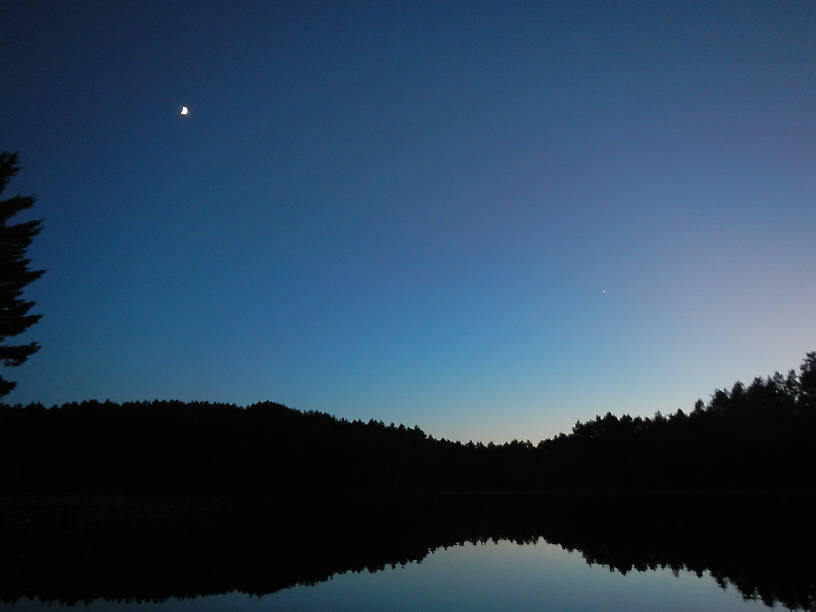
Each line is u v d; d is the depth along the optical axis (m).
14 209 31.59
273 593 18.84
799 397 87.25
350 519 50.12
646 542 32.69
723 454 85.12
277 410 105.50
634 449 101.44
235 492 78.94
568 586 20.42
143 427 80.12
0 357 30.84
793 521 41.88
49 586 19.27
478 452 125.88
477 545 32.47
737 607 16.95
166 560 25.09
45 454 64.19
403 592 19.30
